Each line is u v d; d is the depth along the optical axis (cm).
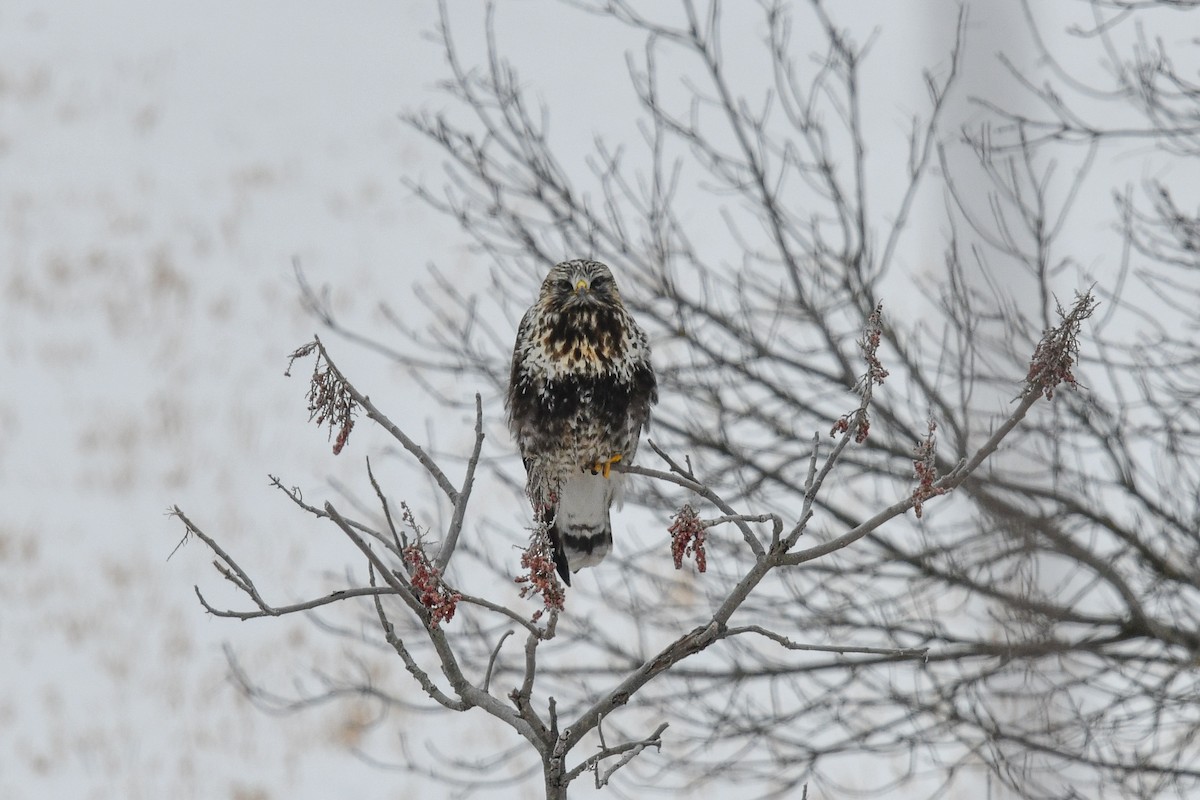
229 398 2692
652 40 1113
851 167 2986
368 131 4175
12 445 2484
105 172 3784
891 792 1427
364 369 2625
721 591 1069
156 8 4988
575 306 961
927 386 998
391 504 2247
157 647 1955
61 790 1659
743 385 1062
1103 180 2388
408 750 1719
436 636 569
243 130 4141
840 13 4000
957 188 1074
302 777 1683
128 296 3086
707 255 2644
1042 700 911
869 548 1067
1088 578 1069
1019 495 979
